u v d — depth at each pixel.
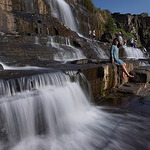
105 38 25.89
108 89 7.93
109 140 4.29
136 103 6.59
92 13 32.06
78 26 24.30
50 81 5.07
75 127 4.91
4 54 7.19
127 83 8.97
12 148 3.78
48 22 14.37
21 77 4.38
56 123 4.79
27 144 3.99
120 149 3.93
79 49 12.02
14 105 3.85
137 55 24.16
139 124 5.03
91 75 6.81
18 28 12.63
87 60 9.30
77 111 5.59
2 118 3.60
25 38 9.20
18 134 3.92
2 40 8.20
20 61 7.24
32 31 13.01
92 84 6.80
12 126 3.79
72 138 4.41
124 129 4.78
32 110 4.22
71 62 8.58
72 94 5.52
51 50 9.38
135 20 47.28
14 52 7.64
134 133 4.57
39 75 4.80
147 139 4.32
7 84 4.00
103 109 6.05
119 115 5.60
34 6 17.25
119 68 8.55
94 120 5.29
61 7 21.44
